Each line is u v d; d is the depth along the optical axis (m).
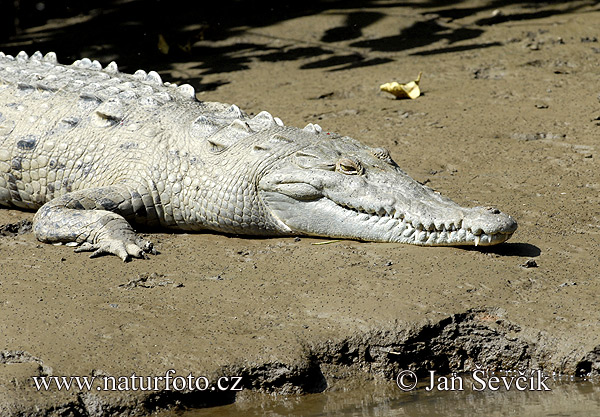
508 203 22.53
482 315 16.48
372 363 15.95
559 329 15.95
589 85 34.00
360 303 16.81
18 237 21.58
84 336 15.78
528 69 37.19
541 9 49.06
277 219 21.00
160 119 23.11
